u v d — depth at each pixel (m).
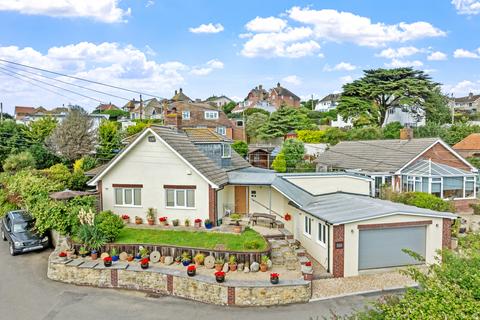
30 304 14.96
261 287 14.83
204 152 28.31
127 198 23.31
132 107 99.81
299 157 43.53
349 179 25.91
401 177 30.62
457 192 29.19
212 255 17.56
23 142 45.56
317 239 19.31
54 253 19.12
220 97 109.31
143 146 22.72
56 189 26.08
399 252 17.95
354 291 15.70
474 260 7.97
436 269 7.96
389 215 17.39
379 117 54.94
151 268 17.02
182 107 61.31
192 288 15.64
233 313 14.13
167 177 22.47
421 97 52.41
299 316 13.71
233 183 24.02
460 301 6.15
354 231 17.14
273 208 24.91
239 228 20.52
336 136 51.28
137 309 14.59
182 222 22.39
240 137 64.19
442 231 18.17
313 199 23.14
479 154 43.41
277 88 95.81
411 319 6.12
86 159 39.47
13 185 28.12
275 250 18.64
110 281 16.92
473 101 100.06
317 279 16.92
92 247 18.55
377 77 54.47
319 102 104.25
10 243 21.33
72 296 15.84
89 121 45.47
